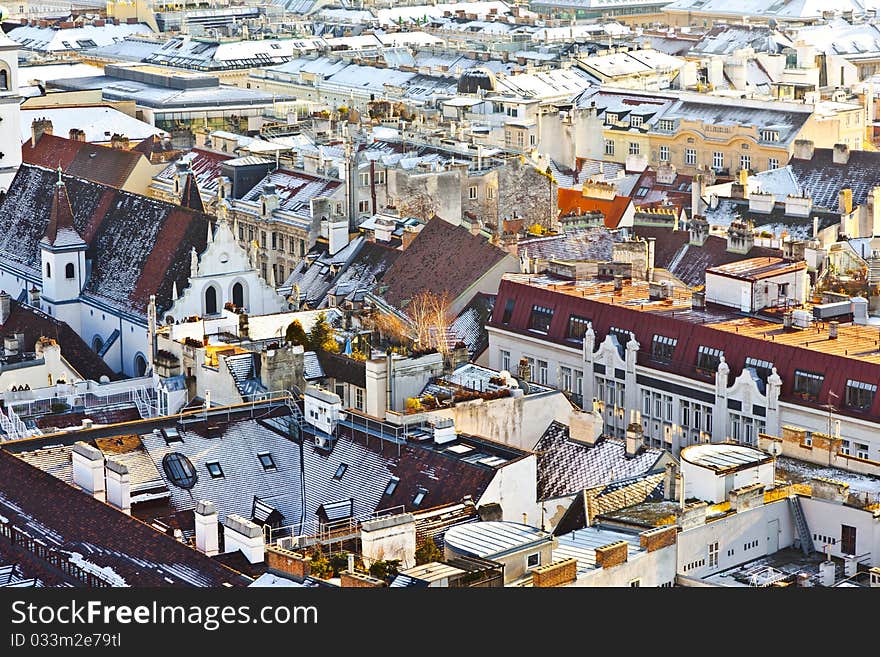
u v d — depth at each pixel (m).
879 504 188.62
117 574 177.75
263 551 183.00
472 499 199.25
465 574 167.38
